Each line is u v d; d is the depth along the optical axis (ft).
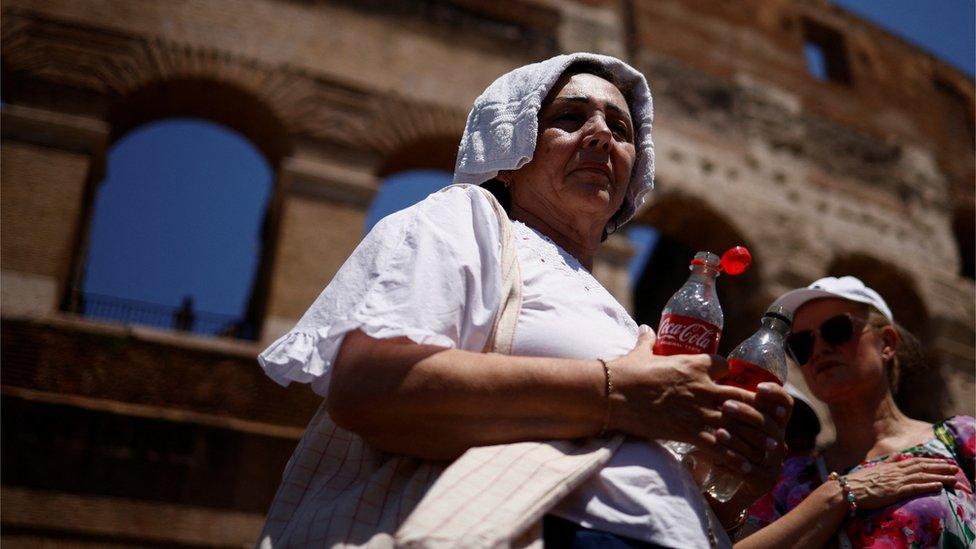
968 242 61.41
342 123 43.39
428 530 5.26
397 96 45.24
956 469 10.12
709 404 6.27
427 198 7.20
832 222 53.21
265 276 42.22
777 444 6.33
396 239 6.73
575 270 7.60
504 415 6.05
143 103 42.52
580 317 6.88
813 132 56.49
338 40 45.70
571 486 5.65
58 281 34.83
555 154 8.20
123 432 31.94
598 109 8.42
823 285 12.46
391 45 46.73
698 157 51.21
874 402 11.66
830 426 41.42
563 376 6.10
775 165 53.52
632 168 9.31
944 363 50.90
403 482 6.15
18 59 39.17
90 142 38.50
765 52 58.44
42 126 38.04
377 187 41.96
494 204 7.16
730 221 49.70
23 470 30.12
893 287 54.39
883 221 55.21
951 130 63.41
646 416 6.15
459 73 47.42
